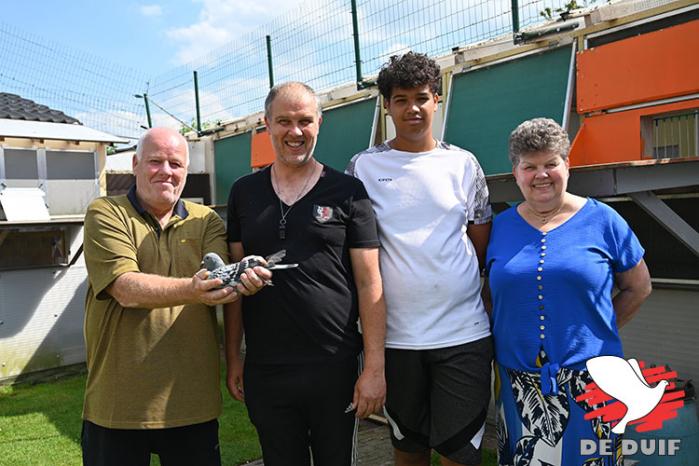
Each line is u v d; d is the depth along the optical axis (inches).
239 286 75.9
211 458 91.4
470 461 93.4
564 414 85.9
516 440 91.0
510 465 93.1
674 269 146.8
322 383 87.6
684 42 140.2
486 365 95.5
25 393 246.1
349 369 89.8
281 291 87.5
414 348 93.4
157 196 88.0
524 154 88.9
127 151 393.1
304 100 88.2
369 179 99.0
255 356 90.3
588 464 85.9
